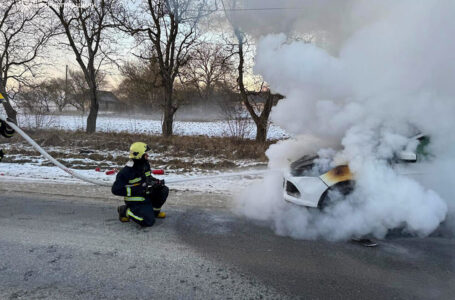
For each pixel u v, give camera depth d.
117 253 3.88
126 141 13.62
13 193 6.23
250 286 3.22
